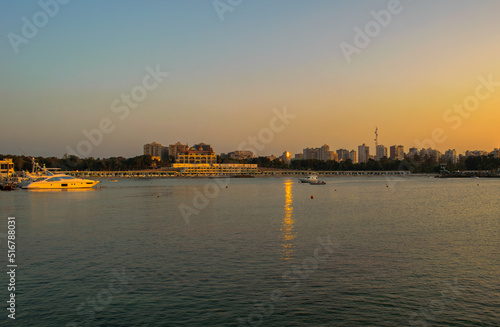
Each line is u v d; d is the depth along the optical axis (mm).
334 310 27891
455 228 59594
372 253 42719
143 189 179000
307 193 149250
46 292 31234
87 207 92812
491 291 31219
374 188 186375
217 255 41906
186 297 30109
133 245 47094
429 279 33938
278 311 27703
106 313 27516
